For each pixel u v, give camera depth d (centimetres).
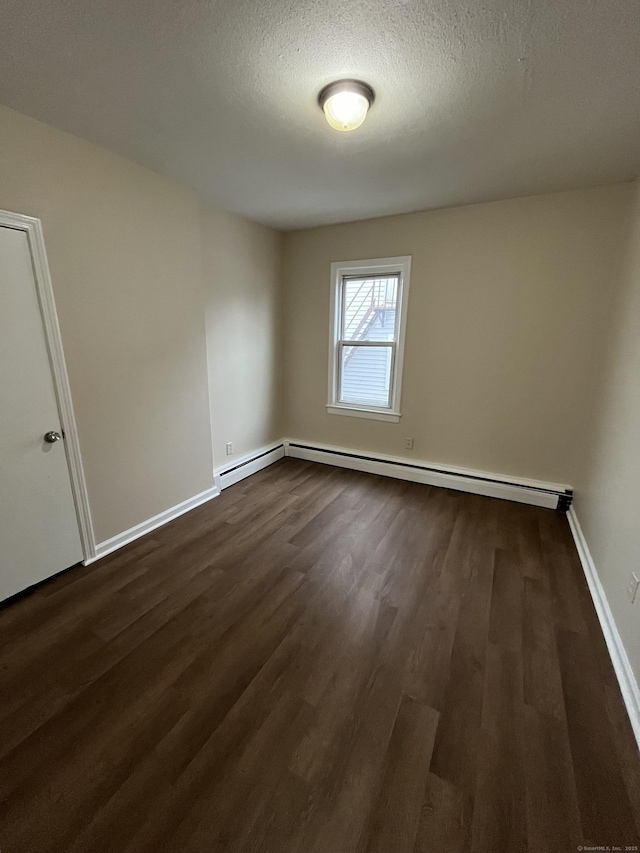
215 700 149
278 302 401
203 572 229
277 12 121
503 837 109
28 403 197
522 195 282
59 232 199
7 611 195
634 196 243
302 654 171
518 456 326
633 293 219
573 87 156
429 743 134
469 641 179
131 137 200
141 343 252
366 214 330
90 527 236
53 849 105
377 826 111
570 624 191
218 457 347
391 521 293
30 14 120
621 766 127
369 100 163
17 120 177
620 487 194
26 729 137
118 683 156
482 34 129
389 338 370
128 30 128
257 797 117
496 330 314
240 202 299
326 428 418
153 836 108
